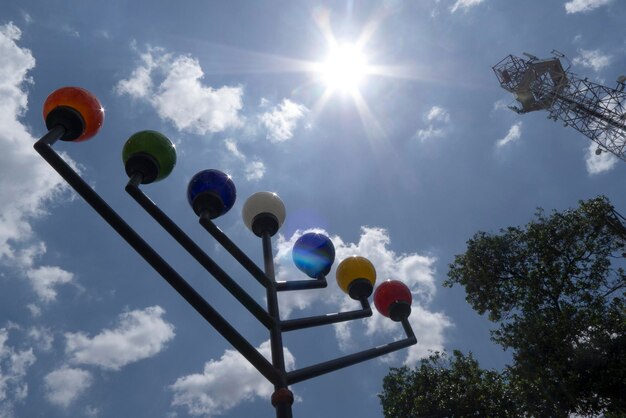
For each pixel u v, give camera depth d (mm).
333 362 2871
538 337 13055
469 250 17391
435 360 16891
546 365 12797
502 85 29375
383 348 3293
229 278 2729
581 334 12820
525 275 16062
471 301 17203
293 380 2582
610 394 11922
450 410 14844
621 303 13188
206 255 2738
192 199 3285
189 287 2494
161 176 3162
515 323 13867
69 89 2998
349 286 3930
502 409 13789
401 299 3965
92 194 2533
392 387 17188
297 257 3867
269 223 3678
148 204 2811
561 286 14664
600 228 15258
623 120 22312
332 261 3881
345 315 3299
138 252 2498
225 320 2500
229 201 3354
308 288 3373
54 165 2562
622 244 15188
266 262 3357
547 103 26844
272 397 2420
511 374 13891
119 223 2502
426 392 15711
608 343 12219
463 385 15305
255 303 2746
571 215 16062
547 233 15977
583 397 12203
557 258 15578
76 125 2906
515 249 16688
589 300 13914
